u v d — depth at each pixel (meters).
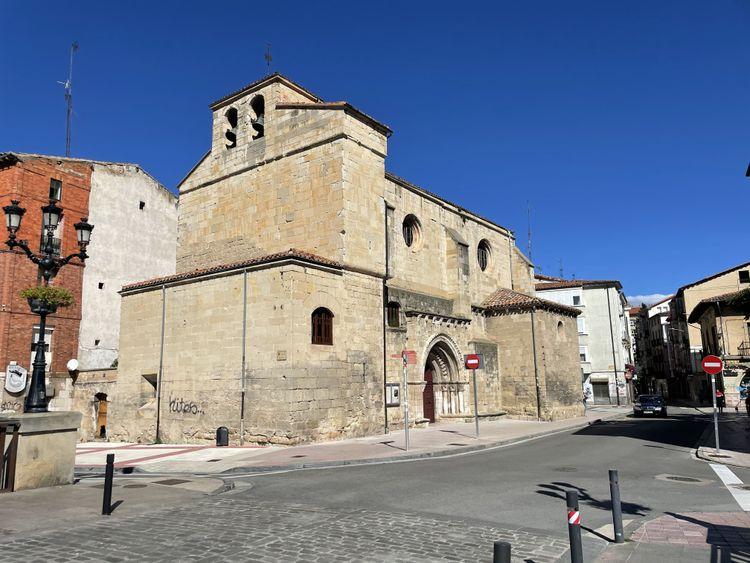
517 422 30.66
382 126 25.53
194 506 10.08
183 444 22.34
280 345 20.06
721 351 42.91
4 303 31.34
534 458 16.41
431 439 21.20
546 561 6.80
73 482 12.67
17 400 31.08
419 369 26.62
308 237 23.92
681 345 67.00
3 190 32.81
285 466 15.07
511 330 33.66
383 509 9.60
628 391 55.66
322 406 20.66
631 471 13.80
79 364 34.94
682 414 41.19
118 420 25.62
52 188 34.81
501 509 9.58
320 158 24.14
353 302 22.91
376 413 23.25
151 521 8.88
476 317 33.66
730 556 7.02
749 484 12.03
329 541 7.61
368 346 23.36
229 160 27.73
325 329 21.50
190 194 29.25
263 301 20.88
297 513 9.34
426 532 8.08
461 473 13.55
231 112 28.73
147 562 6.72
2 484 11.30
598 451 17.98
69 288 34.91
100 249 37.25
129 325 26.12
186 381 22.94
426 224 30.48
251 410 20.53
